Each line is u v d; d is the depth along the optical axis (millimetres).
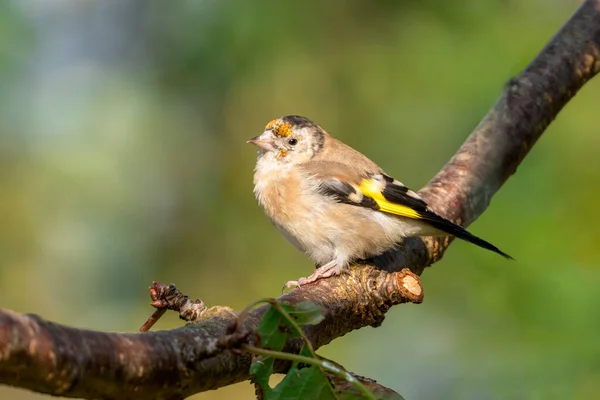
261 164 9320
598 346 9812
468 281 11586
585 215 11125
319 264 9016
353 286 6531
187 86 14086
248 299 14227
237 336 4371
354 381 4508
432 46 13094
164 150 14789
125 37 14602
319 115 13938
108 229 14773
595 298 10031
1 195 14555
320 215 8664
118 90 14633
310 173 8875
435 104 13117
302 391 4723
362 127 13836
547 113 8945
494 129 8820
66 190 14727
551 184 11359
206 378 4605
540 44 12406
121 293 14617
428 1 13266
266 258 14461
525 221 11094
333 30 13609
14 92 13594
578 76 9133
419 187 13367
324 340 6215
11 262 14469
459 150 9016
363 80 13672
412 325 13477
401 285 6457
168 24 13914
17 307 14375
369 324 6645
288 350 5398
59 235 14688
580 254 10695
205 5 13367
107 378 4137
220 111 14336
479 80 12562
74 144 14773
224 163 14719
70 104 14680
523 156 8898
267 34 13180
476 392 11008
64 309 14469
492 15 12812
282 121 9359
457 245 11859
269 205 9117
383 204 8383
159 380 4371
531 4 12805
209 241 14703
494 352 10859
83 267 14656
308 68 13719
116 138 14797
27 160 14664
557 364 9914
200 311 5832
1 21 12305
